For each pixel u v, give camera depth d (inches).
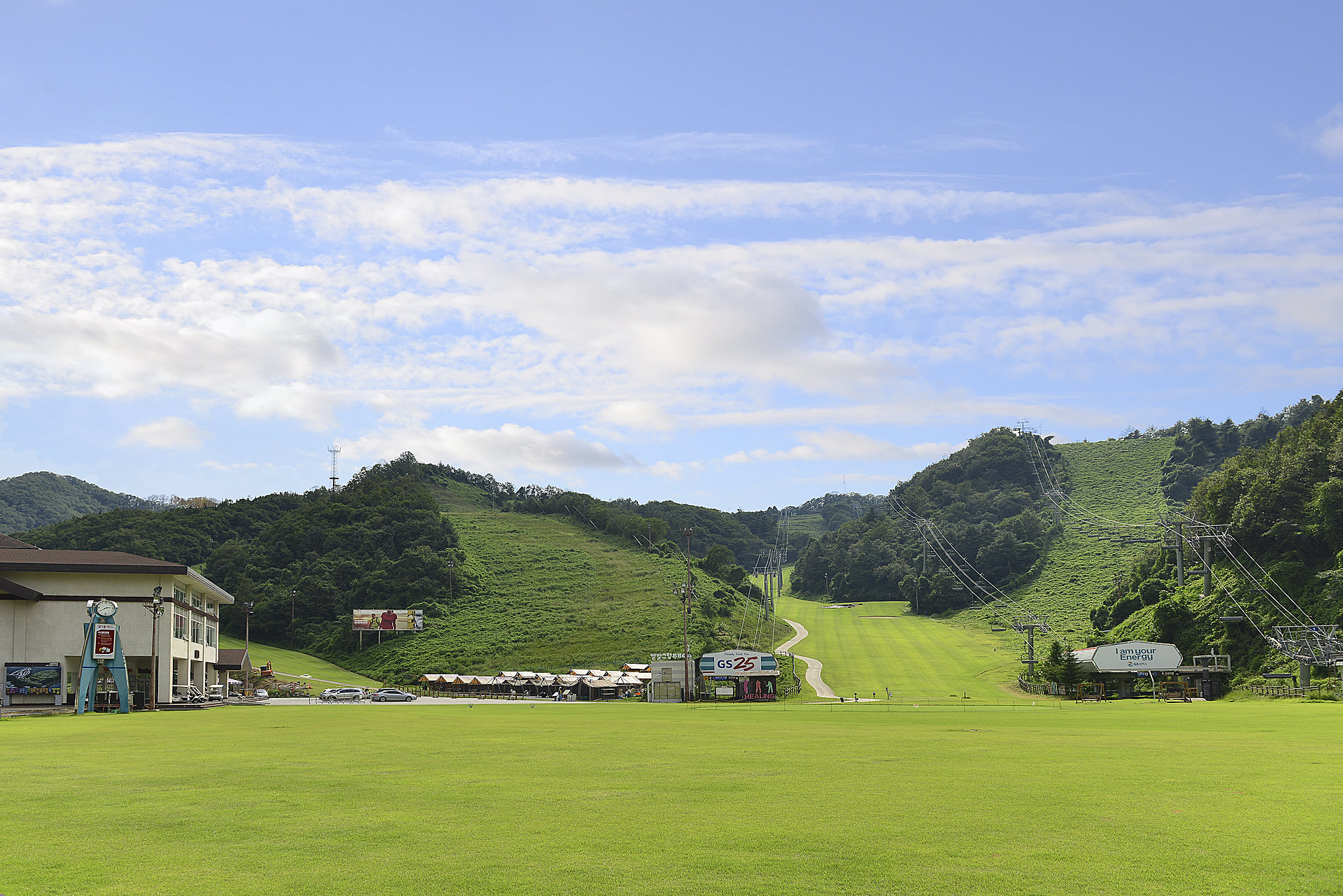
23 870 522.0
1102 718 2315.5
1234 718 2305.6
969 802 748.6
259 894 470.0
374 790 830.5
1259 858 540.7
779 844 583.8
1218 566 5905.5
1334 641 4114.2
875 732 1731.1
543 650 6948.8
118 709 2994.6
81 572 3543.3
